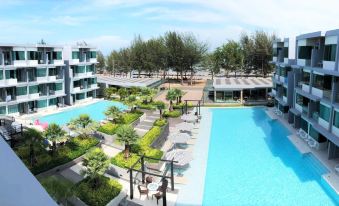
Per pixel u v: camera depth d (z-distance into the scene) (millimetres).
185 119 43156
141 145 31438
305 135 36156
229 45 91375
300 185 25391
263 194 23938
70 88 58188
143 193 23438
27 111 51000
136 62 96312
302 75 38656
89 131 32812
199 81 95875
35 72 50875
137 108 51875
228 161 30828
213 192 24297
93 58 64500
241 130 42500
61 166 26578
